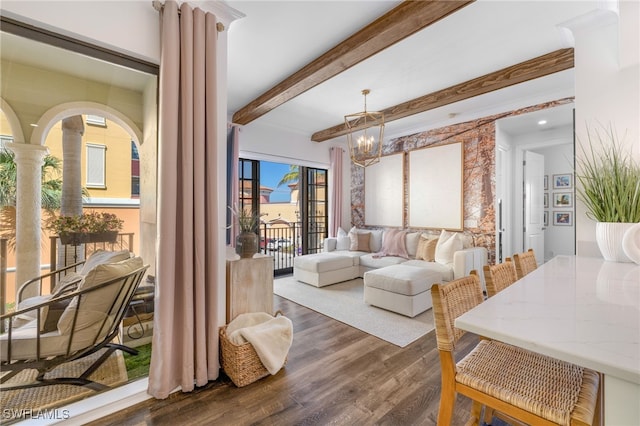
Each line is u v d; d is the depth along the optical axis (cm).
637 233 145
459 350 238
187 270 178
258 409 166
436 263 408
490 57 275
